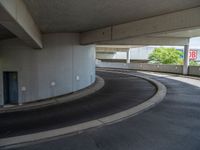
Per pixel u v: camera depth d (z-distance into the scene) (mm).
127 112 9711
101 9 9406
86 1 8117
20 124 8930
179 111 9945
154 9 9562
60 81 15953
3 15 6273
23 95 14875
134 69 39250
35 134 7309
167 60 44844
